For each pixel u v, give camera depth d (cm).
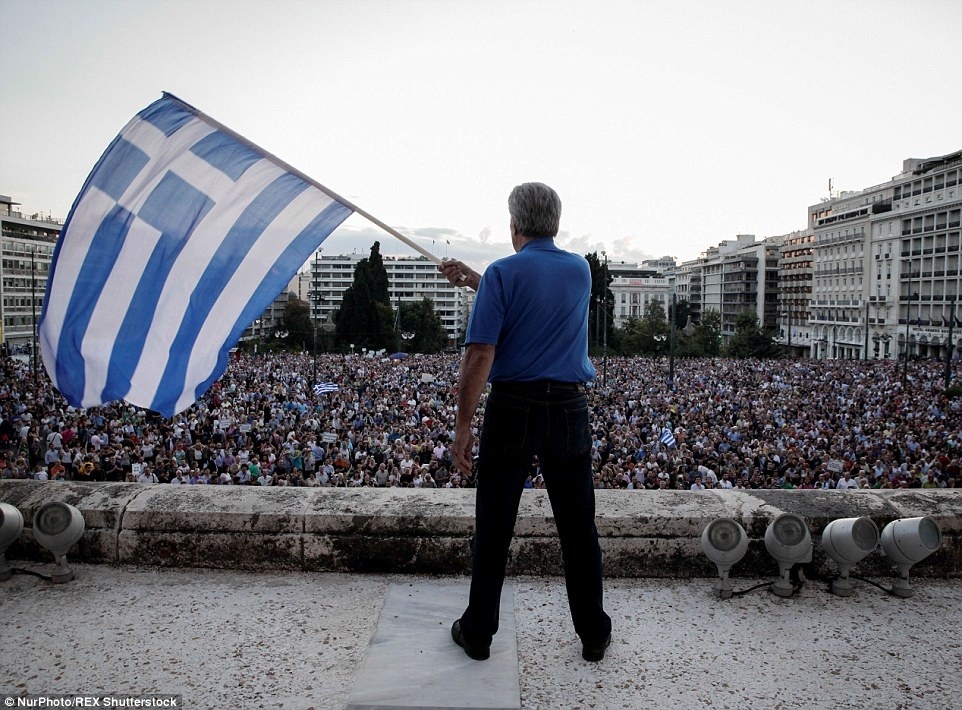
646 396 3175
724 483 1501
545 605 272
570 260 219
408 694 206
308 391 3391
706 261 18175
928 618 263
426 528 302
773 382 4184
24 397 2745
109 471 1536
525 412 212
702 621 260
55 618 257
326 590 286
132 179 281
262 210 296
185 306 286
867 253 10119
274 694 207
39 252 12238
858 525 273
